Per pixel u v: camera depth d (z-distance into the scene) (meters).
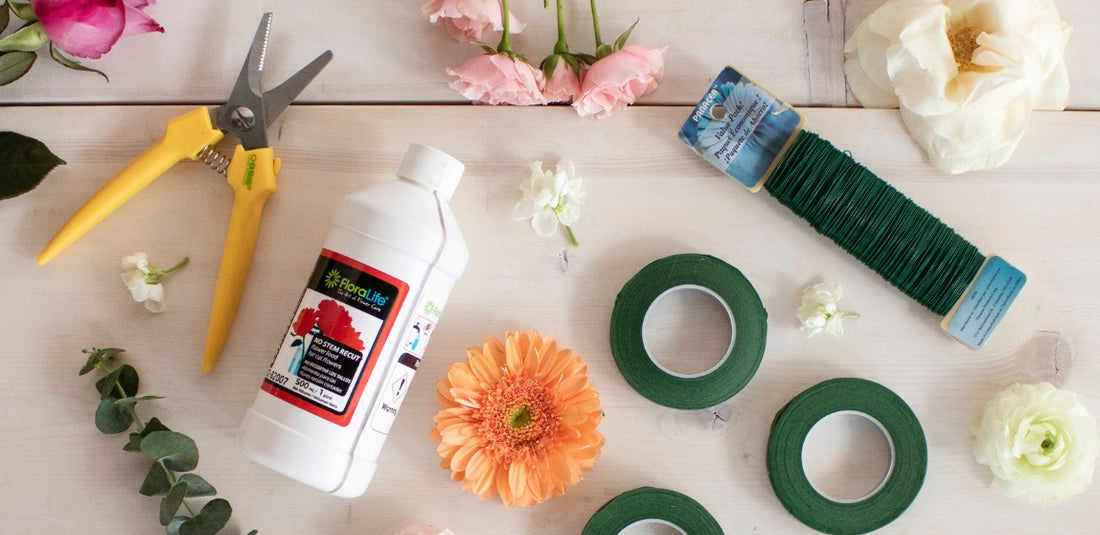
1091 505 0.79
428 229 0.68
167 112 0.78
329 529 0.77
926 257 0.75
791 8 0.80
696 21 0.80
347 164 0.78
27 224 0.77
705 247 0.79
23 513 0.76
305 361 0.68
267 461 0.68
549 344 0.73
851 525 0.76
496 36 0.79
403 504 0.77
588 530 0.75
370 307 0.67
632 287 0.76
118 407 0.73
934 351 0.79
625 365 0.76
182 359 0.77
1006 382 0.79
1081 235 0.80
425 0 0.80
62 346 0.77
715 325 0.80
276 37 0.79
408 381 0.71
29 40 0.73
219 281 0.75
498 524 0.77
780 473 0.76
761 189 0.79
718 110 0.78
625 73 0.69
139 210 0.78
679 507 0.75
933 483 0.78
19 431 0.76
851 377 0.78
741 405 0.79
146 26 0.75
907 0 0.75
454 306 0.78
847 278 0.79
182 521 0.74
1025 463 0.75
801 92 0.80
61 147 0.78
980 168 0.78
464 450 0.71
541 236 0.79
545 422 0.72
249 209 0.75
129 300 0.77
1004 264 0.76
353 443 0.68
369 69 0.79
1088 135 0.80
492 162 0.79
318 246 0.78
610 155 0.79
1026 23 0.73
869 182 0.75
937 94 0.74
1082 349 0.79
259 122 0.75
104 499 0.76
